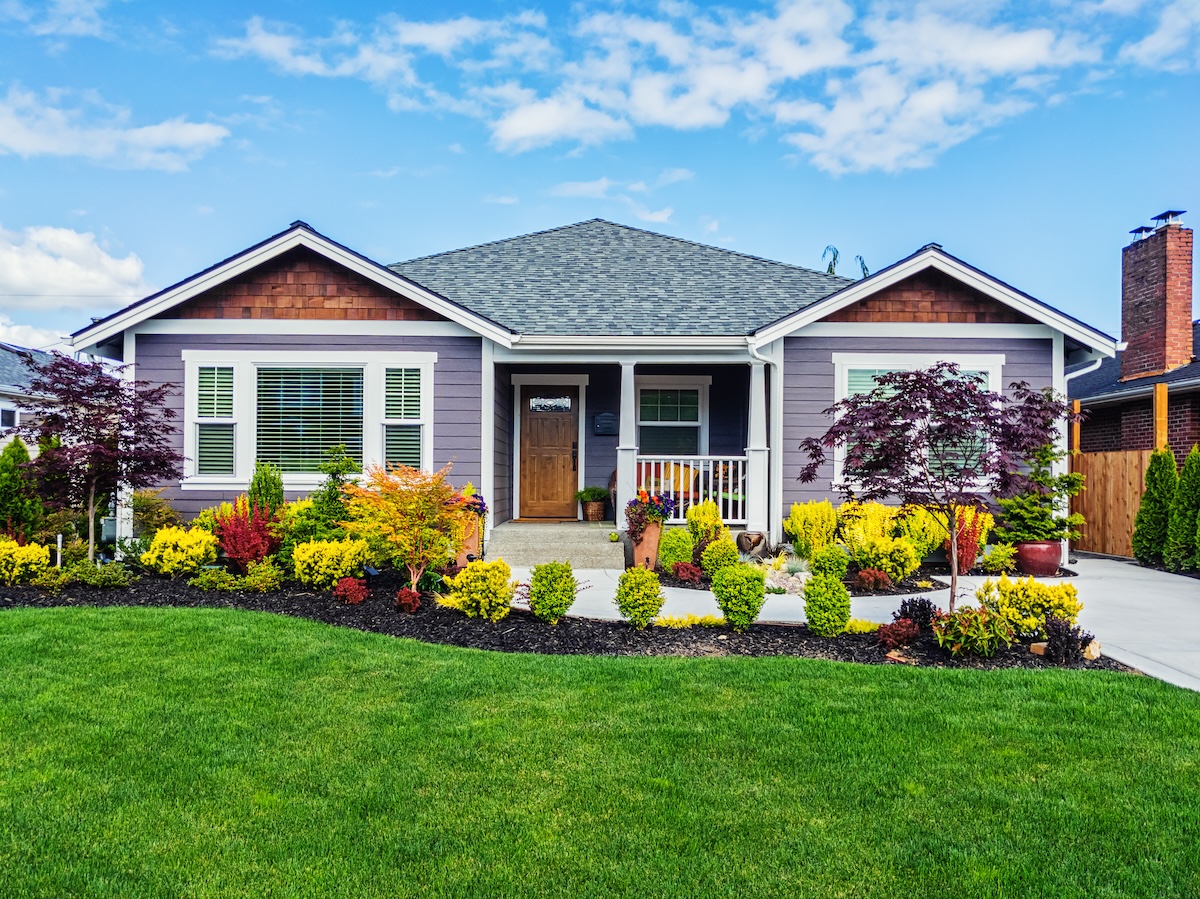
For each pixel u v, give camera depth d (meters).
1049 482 10.75
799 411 11.34
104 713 4.64
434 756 4.10
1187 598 8.87
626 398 11.34
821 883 3.00
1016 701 4.95
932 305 11.34
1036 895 2.93
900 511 7.09
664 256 14.64
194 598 7.86
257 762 4.00
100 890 2.92
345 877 3.01
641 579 6.81
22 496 9.55
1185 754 4.16
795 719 4.63
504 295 12.77
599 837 3.30
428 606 7.57
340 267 11.20
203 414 11.08
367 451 11.15
